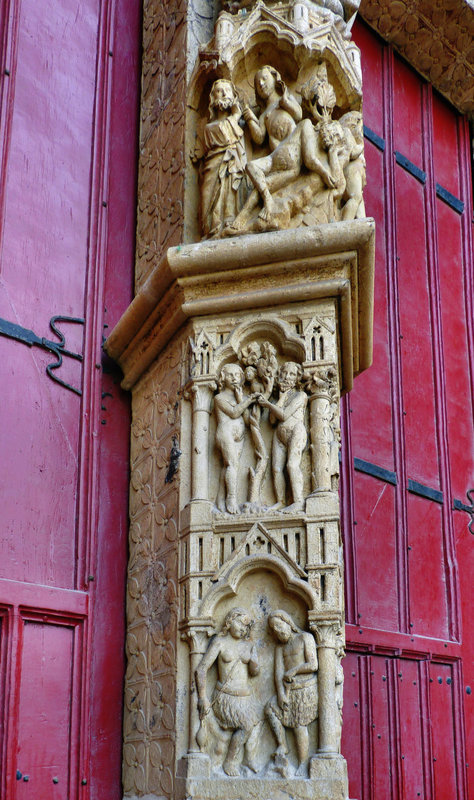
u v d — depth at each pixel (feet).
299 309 10.25
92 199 12.70
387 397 15.75
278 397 10.01
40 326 11.53
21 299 11.43
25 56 12.50
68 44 13.16
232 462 9.88
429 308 17.31
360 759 13.15
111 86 13.51
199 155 11.60
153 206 12.50
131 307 11.14
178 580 9.73
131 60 13.98
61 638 10.56
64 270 12.06
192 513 9.73
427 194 18.12
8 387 10.93
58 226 12.18
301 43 11.41
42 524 10.80
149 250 12.35
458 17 18.04
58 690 10.32
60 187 12.39
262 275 10.31
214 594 9.31
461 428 17.22
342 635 9.66
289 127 11.05
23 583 10.29
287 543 9.37
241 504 9.70
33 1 12.85
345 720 13.17
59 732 10.19
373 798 13.00
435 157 18.84
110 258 12.69
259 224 10.44
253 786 8.68
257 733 8.95
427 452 16.24
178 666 9.40
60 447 11.27
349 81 12.03
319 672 8.93
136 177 13.38
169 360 11.05
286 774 8.67
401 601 14.65
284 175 10.69
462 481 16.80
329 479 9.61
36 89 12.51
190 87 11.85
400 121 18.17
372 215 16.65
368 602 14.07
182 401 10.41
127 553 11.43
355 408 15.08
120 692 10.82
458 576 15.85
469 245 18.86
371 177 16.92
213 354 10.31
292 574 9.22
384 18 17.92
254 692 9.12
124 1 14.20
